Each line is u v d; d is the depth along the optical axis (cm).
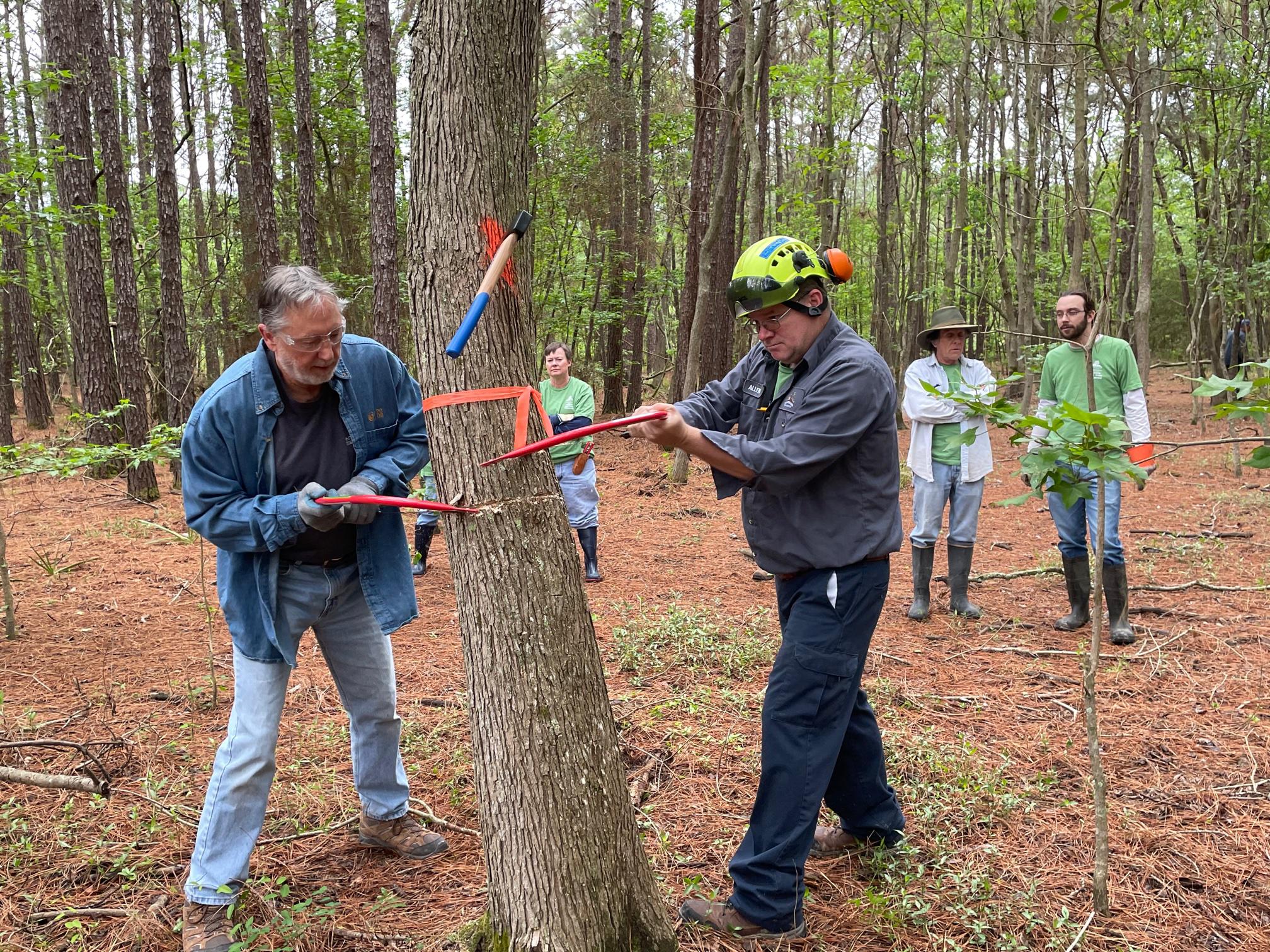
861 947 256
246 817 265
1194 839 311
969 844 309
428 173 208
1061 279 1886
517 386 213
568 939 210
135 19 1814
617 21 1730
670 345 3020
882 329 1570
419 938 258
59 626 591
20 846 308
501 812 212
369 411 275
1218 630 539
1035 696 448
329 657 297
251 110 1227
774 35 1519
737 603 644
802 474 239
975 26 1377
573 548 219
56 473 497
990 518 949
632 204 1780
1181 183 1716
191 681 484
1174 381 2281
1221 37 1247
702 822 327
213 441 257
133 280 1120
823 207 1511
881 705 439
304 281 239
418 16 208
